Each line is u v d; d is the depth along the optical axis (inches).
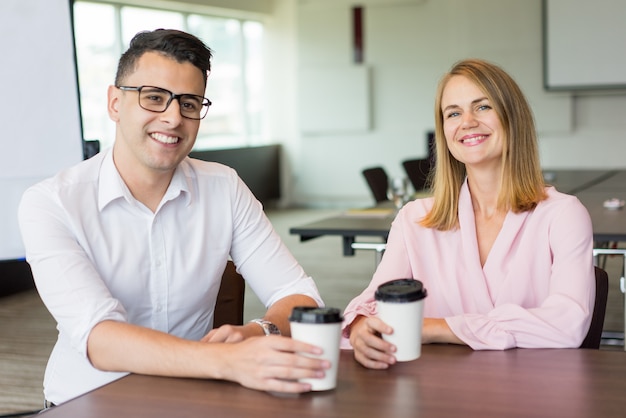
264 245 82.2
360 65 420.2
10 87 131.6
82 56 318.7
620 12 366.6
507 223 80.0
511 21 393.4
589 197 182.1
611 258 269.3
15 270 244.2
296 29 431.8
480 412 50.8
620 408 51.2
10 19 130.1
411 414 50.7
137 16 350.6
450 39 405.4
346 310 73.4
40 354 179.5
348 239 152.7
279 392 55.8
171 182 75.5
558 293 74.0
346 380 58.3
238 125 428.5
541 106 392.5
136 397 55.7
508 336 67.2
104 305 65.9
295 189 443.8
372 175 206.1
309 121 432.1
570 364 61.7
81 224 72.4
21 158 133.5
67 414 52.7
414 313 60.5
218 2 376.2
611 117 385.4
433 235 84.1
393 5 412.8
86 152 141.9
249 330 67.4
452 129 81.6
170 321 77.5
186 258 77.1
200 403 54.0
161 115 69.9
